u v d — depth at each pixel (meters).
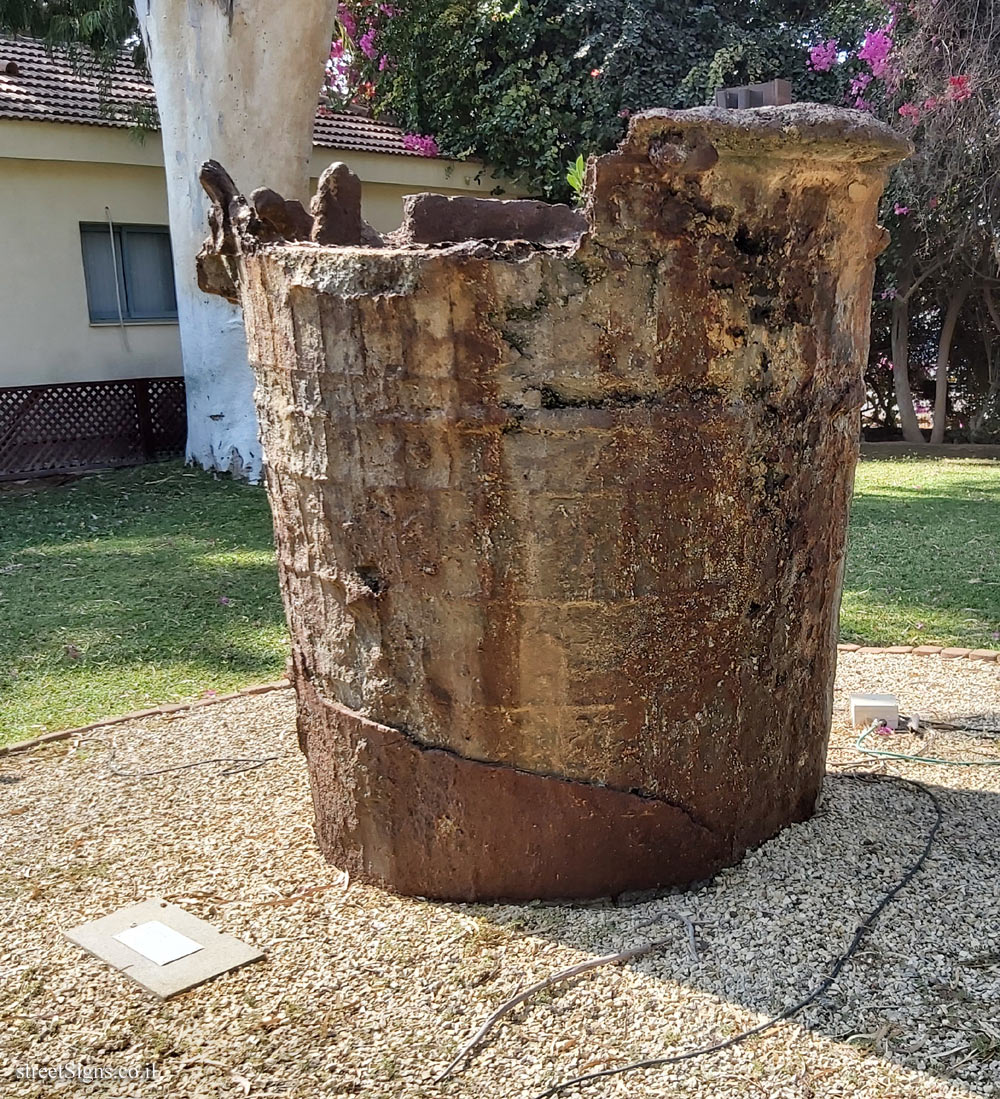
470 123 12.25
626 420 2.35
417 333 2.32
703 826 2.68
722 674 2.61
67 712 4.26
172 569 6.42
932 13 9.38
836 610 3.01
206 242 2.94
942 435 11.91
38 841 3.10
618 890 2.64
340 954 2.48
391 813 2.68
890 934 2.48
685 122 2.17
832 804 3.14
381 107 12.91
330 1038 2.19
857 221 2.60
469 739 2.56
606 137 11.68
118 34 9.30
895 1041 2.13
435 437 2.37
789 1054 2.10
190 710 4.20
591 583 2.42
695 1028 2.18
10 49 11.02
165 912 2.67
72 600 5.80
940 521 7.53
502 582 2.43
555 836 2.59
